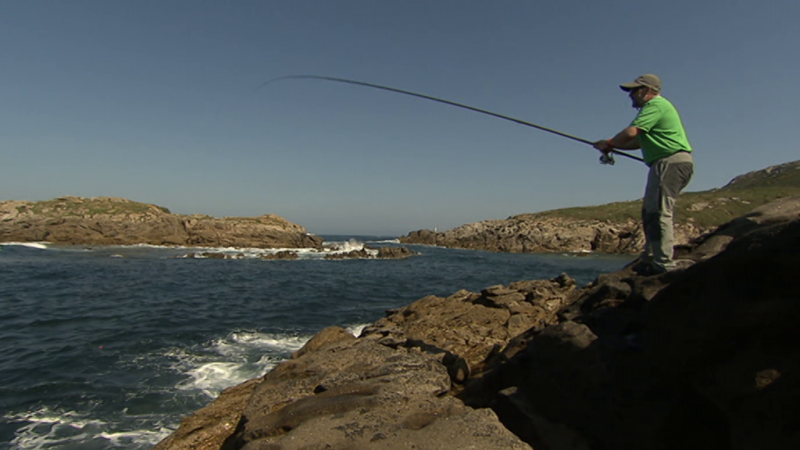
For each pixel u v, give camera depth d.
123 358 11.02
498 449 3.26
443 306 11.90
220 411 5.68
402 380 4.71
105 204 66.69
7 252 44.84
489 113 6.77
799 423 2.68
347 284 28.25
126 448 6.76
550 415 4.57
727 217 70.56
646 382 3.90
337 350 6.24
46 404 8.21
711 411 3.56
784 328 3.00
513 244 74.38
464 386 6.34
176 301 20.03
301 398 4.78
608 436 4.04
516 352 6.77
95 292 22.05
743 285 3.18
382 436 3.47
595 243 70.94
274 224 70.06
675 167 4.66
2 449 6.66
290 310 18.30
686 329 3.55
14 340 12.70
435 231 99.44
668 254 5.02
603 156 5.44
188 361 10.84
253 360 10.99
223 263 42.88
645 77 4.80
